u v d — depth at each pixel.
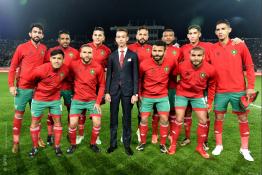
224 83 4.50
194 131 6.01
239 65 4.45
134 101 4.49
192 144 5.16
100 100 4.58
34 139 4.49
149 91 4.64
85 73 4.47
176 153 4.69
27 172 3.88
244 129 4.56
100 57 5.21
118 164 4.20
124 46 4.56
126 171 3.96
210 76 4.41
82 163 4.22
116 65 4.54
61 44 5.21
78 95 4.55
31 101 4.75
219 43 4.57
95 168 4.05
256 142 5.28
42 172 3.89
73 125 4.58
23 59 4.63
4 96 10.38
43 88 4.34
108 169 4.02
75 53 5.31
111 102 4.61
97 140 5.14
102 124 6.57
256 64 29.14
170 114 5.29
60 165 4.13
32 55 4.64
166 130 4.71
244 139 4.56
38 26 4.61
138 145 5.05
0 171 3.89
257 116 7.55
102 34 5.14
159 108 4.68
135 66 4.52
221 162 4.32
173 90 5.17
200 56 4.27
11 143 5.04
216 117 4.71
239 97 4.46
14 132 4.61
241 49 4.45
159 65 4.53
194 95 4.53
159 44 4.39
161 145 4.75
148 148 4.93
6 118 6.89
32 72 4.31
